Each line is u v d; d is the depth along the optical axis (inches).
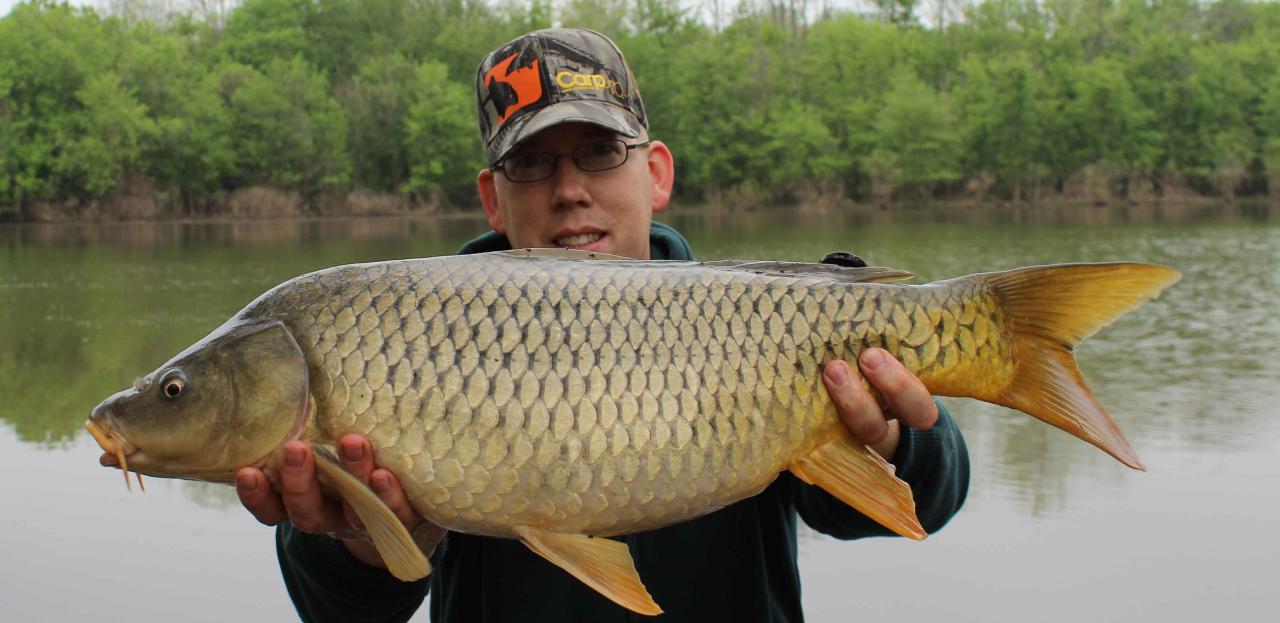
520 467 71.9
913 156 1569.9
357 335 72.9
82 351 406.6
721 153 1581.0
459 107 1492.4
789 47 1918.1
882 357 76.3
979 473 236.5
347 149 1504.7
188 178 1421.0
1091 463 242.4
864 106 1628.9
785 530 95.9
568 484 72.4
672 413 73.5
